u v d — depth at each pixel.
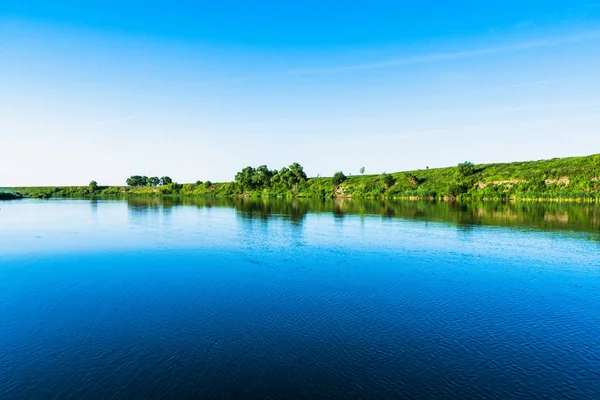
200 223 49.22
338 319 16.52
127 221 52.00
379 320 16.39
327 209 70.44
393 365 12.71
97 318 16.69
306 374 12.17
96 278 22.88
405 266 25.70
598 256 28.48
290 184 140.00
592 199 79.38
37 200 117.69
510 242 34.12
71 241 35.53
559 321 16.36
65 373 12.31
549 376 12.13
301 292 20.17
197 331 15.33
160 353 13.52
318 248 31.81
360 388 11.45
